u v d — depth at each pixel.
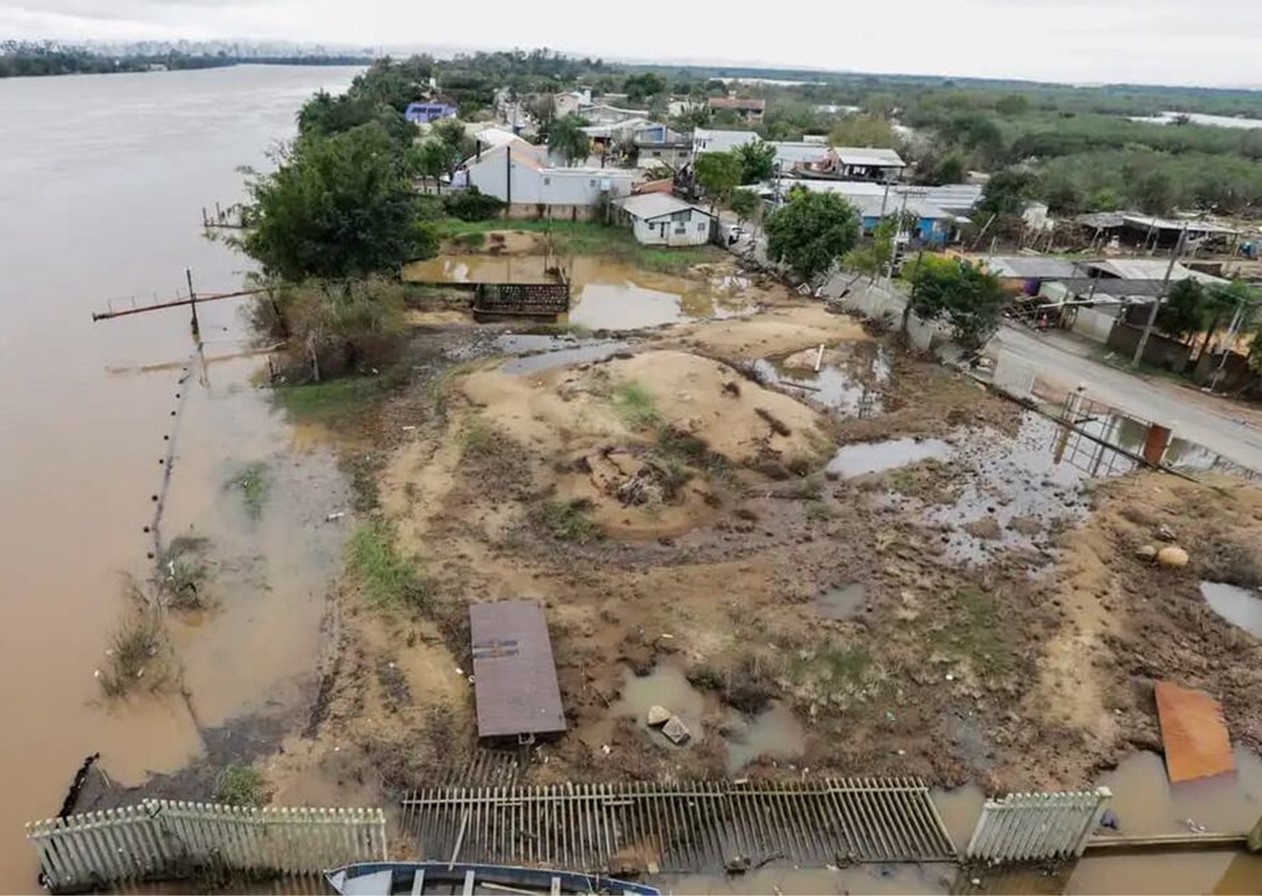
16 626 17.92
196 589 19.12
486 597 19.06
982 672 17.78
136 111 133.88
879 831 13.88
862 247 48.00
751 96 160.75
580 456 25.36
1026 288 44.38
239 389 30.41
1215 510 24.72
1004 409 31.77
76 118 118.19
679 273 49.69
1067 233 60.47
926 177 81.12
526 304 40.16
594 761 14.91
